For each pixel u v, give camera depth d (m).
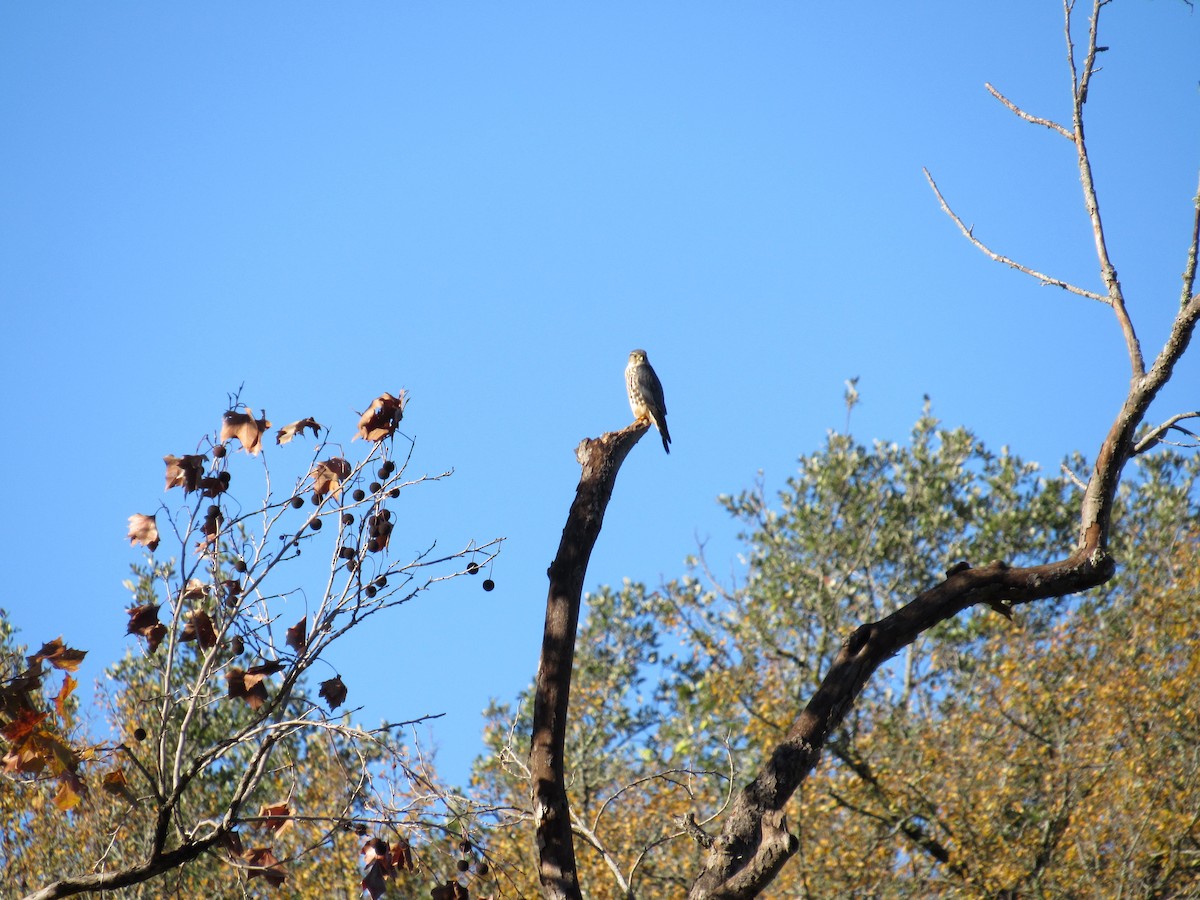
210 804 10.05
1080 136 5.95
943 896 11.94
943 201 6.11
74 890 5.39
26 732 5.29
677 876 11.25
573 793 12.59
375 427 5.71
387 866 5.41
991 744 13.20
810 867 11.93
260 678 5.45
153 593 7.48
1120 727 12.99
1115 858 12.02
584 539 5.66
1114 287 5.82
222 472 5.64
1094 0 5.89
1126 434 5.70
